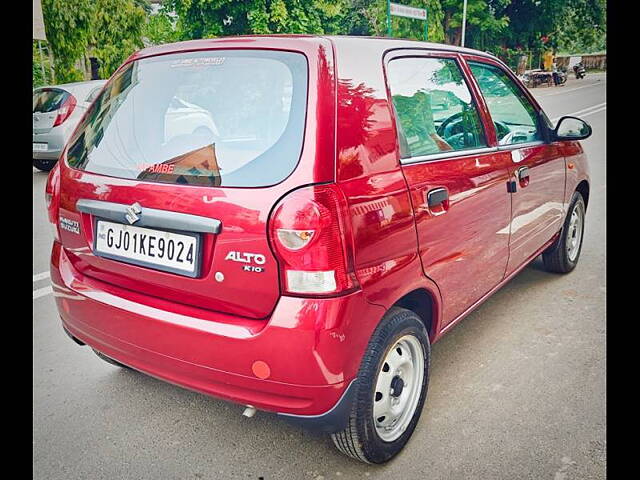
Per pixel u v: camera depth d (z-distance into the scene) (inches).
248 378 83.3
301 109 84.3
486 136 127.6
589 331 145.8
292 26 751.1
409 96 103.9
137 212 90.7
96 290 100.0
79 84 394.9
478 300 127.8
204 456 103.7
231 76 93.0
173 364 90.4
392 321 93.0
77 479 98.2
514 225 136.5
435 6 1008.9
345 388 83.9
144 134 98.3
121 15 728.3
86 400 121.6
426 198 99.0
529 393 119.2
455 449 102.7
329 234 78.8
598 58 1552.7
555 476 95.9
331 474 98.0
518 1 1244.5
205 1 720.3
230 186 83.7
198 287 87.1
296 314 78.7
